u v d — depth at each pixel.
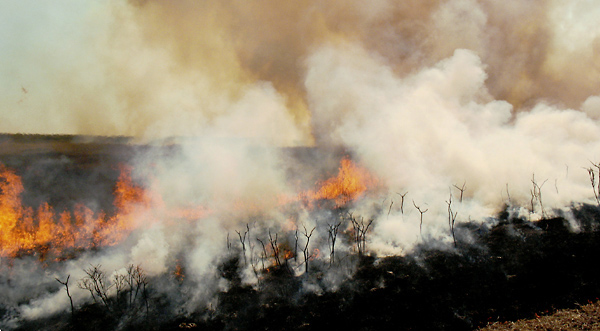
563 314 5.61
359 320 5.91
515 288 6.41
